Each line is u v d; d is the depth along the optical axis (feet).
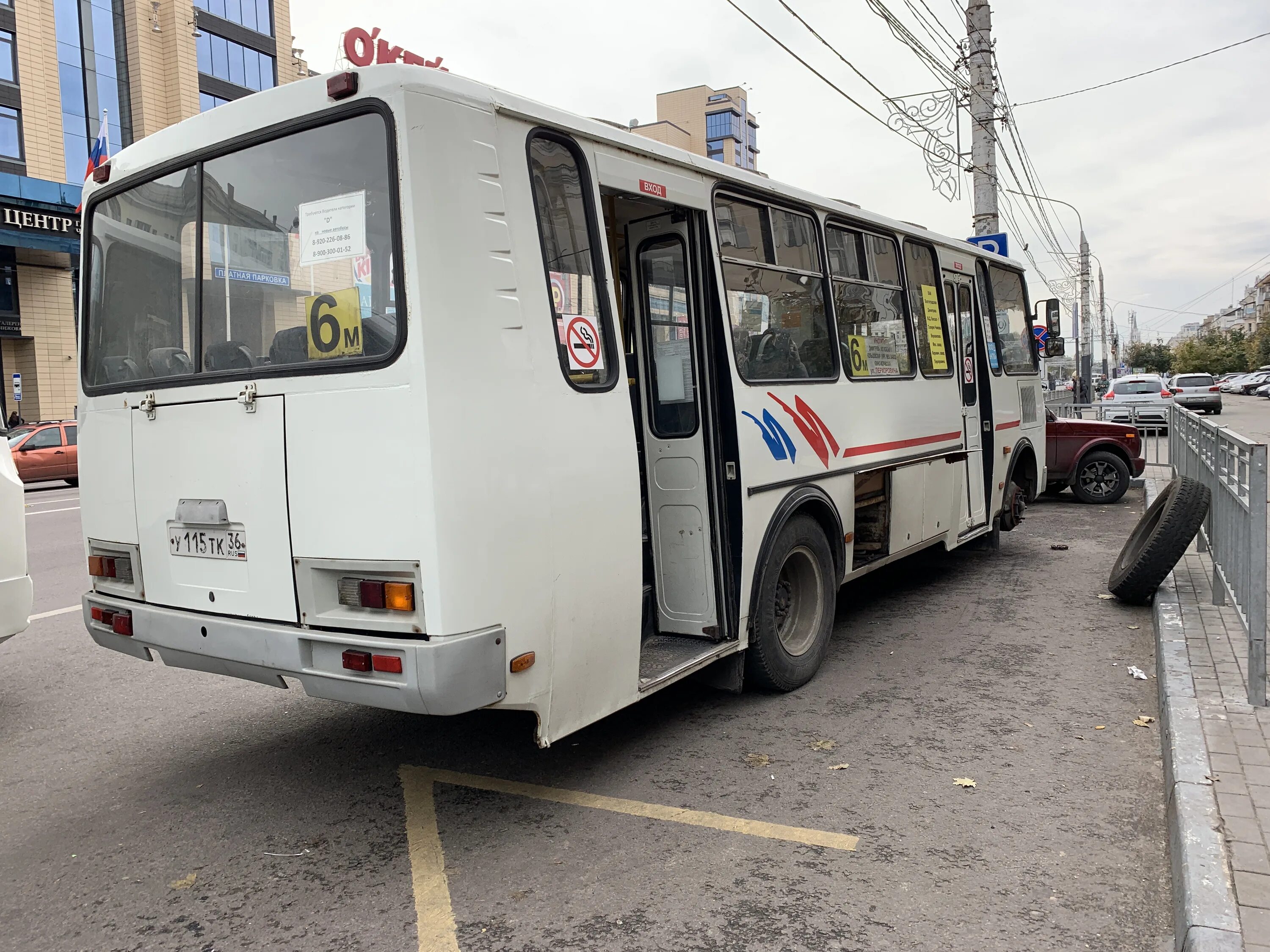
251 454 11.87
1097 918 9.97
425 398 10.39
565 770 14.35
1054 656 19.48
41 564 31.91
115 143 103.65
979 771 13.84
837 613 23.91
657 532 16.20
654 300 16.01
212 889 11.08
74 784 14.21
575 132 12.82
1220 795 11.54
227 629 12.08
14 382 88.94
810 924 9.96
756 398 16.28
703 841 11.92
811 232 18.92
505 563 11.00
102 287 14.15
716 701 17.33
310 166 11.52
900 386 22.02
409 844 12.07
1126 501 42.65
